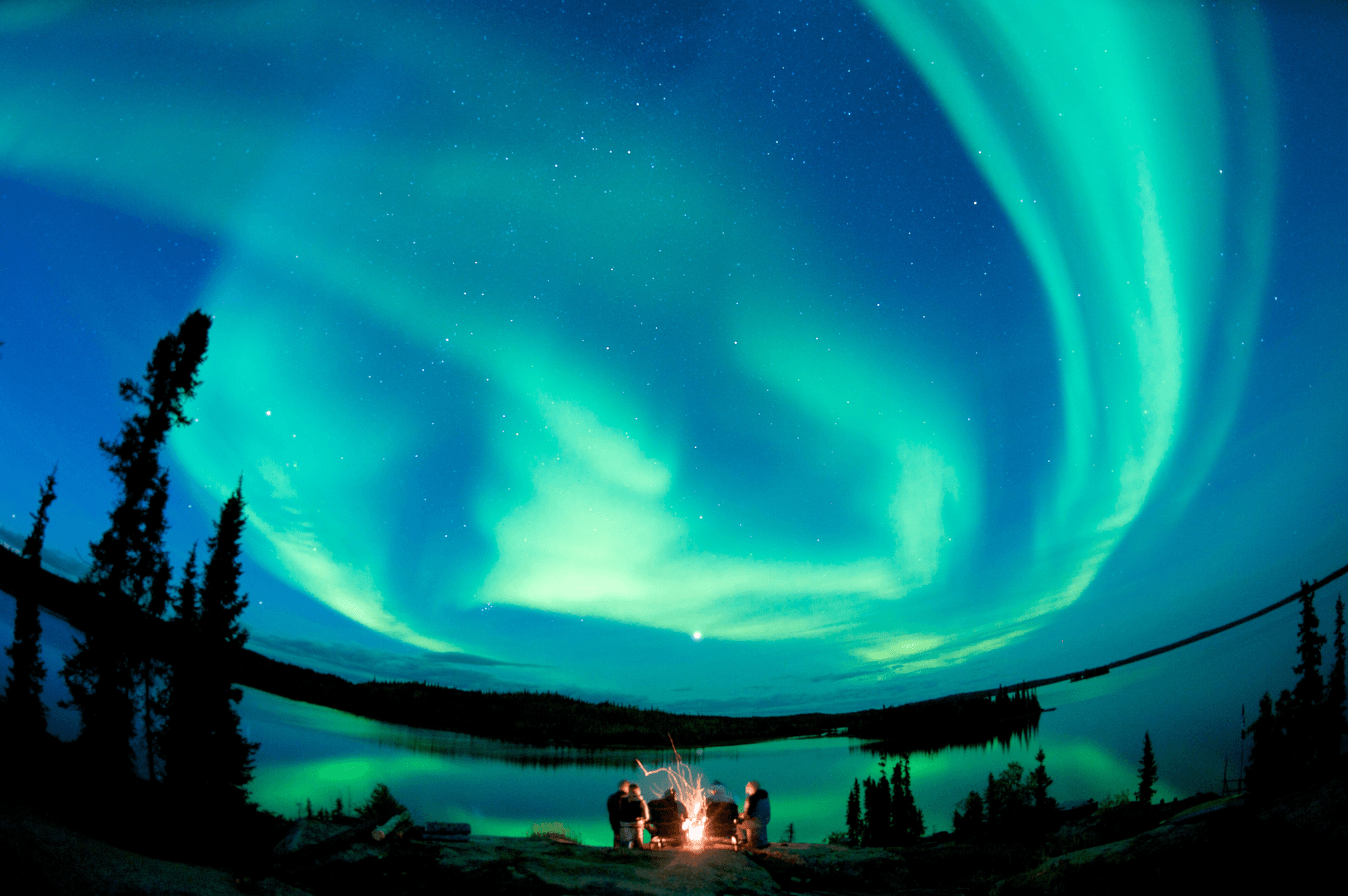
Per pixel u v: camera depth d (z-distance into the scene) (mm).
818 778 67250
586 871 11102
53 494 26703
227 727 23656
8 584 27516
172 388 23297
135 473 22547
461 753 78000
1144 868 9297
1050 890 10266
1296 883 7961
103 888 7668
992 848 15930
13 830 7977
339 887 9695
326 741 69750
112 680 21188
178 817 11062
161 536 22969
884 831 54406
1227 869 8547
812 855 14078
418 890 9875
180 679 23250
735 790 66062
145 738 22703
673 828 15086
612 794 15203
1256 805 9125
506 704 103188
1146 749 54562
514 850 11711
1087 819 13797
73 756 12820
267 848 10672
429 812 47281
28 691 23469
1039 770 26938
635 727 93250
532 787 62062
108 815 10219
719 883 11523
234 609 25094
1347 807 8102
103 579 22000
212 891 8523
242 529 26000
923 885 13250
